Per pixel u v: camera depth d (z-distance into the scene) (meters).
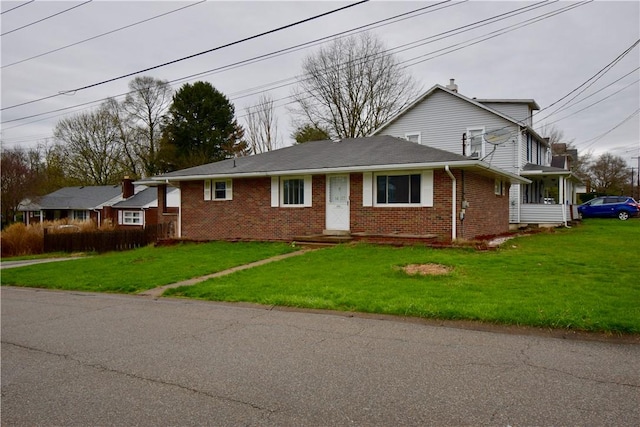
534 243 14.33
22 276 13.50
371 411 3.64
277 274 10.28
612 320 5.66
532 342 5.32
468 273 9.22
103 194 40.81
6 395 4.22
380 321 6.48
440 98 24.05
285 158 18.28
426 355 4.96
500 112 23.98
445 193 14.06
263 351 5.26
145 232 25.67
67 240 25.44
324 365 4.72
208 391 4.15
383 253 12.38
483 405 3.68
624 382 4.09
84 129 49.41
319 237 15.23
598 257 11.05
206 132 47.09
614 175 63.53
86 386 4.39
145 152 48.16
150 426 3.50
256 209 17.48
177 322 6.91
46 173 49.06
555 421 3.38
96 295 9.91
